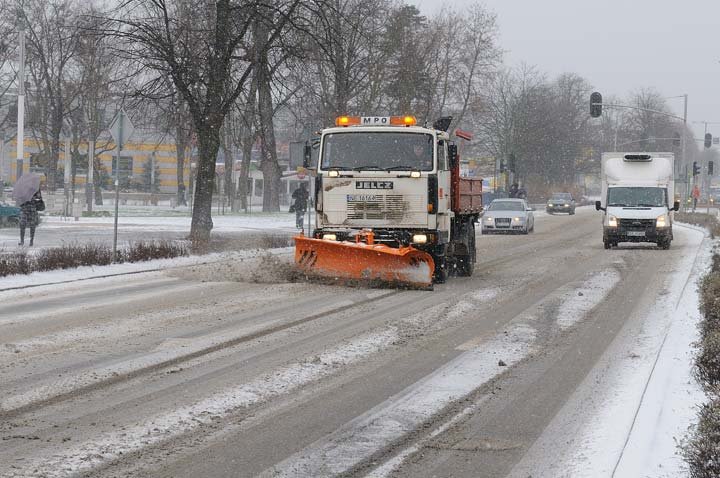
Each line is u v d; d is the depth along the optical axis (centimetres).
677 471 765
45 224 4972
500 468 825
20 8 6078
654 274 2798
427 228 2325
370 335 1550
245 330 1571
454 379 1210
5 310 1789
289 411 1022
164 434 917
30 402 1038
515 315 1841
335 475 798
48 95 7025
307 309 1855
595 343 1511
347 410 1032
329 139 2369
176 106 3856
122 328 1573
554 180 13638
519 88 12144
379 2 6144
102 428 934
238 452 862
